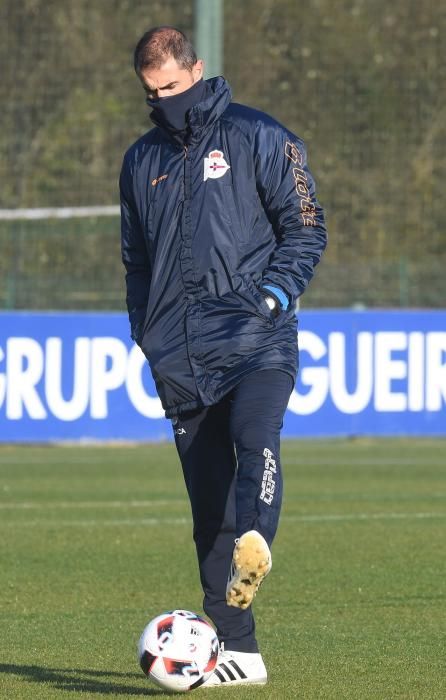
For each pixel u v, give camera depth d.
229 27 71.88
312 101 72.19
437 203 72.88
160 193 17.58
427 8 73.12
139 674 18.92
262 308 17.11
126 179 18.05
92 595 26.09
